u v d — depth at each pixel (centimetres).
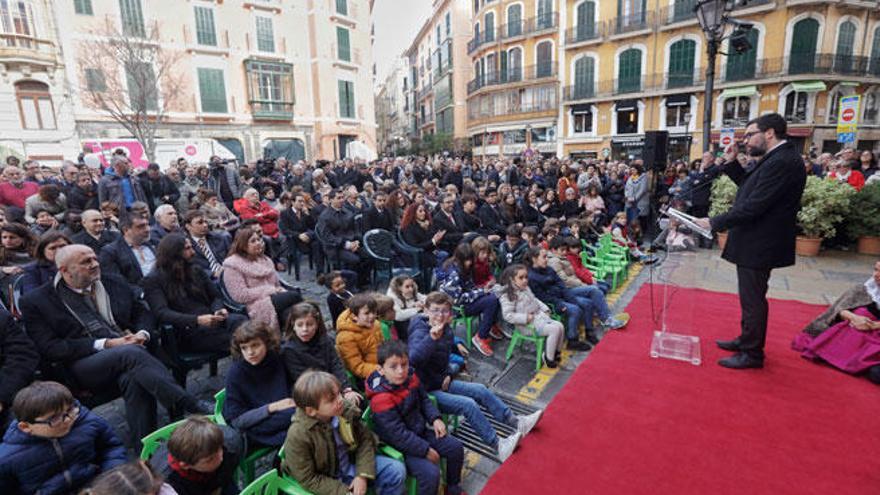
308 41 2428
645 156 859
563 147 2877
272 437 241
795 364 383
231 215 700
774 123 340
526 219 826
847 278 615
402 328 403
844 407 318
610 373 376
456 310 439
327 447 220
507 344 448
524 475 259
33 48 1672
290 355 284
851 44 2167
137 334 297
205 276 369
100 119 1831
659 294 582
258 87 2258
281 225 676
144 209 500
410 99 5706
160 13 1970
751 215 343
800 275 635
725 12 698
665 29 2406
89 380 274
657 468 262
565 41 2742
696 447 280
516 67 3041
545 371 392
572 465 266
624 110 2617
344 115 2566
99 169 913
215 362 380
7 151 1510
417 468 241
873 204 717
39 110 1720
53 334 281
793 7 2117
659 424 304
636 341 439
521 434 283
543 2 2834
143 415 274
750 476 254
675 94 2438
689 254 466
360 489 221
